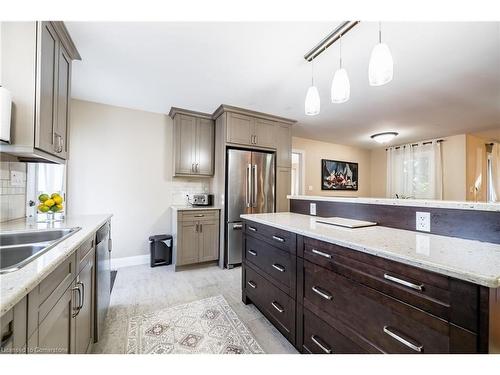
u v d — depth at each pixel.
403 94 2.71
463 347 0.73
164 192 3.50
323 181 5.43
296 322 1.48
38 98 1.30
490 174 5.00
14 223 1.59
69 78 1.81
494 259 0.83
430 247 1.00
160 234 3.45
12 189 1.69
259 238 1.94
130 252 3.25
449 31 1.62
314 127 4.24
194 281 2.69
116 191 3.17
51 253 0.89
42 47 1.34
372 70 1.29
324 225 1.59
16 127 1.26
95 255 1.51
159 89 2.65
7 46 1.27
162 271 3.01
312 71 2.22
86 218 1.88
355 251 1.10
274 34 1.69
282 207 3.65
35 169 2.01
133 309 2.03
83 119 2.98
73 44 1.78
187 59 2.03
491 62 2.02
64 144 1.72
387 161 5.88
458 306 0.74
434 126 4.03
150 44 1.81
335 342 1.20
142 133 3.35
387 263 0.96
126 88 2.62
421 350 0.84
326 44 1.79
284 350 1.51
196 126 3.45
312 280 1.36
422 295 0.84
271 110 3.32
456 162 4.61
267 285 1.81
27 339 0.68
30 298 0.69
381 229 1.44
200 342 1.59
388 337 0.95
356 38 1.72
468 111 3.27
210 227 3.21
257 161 3.39
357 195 6.04
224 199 3.19
